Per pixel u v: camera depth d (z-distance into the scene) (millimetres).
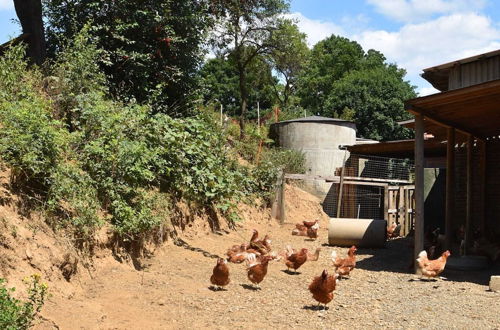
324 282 7586
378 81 43969
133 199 9875
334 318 7270
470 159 14594
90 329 5918
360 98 43812
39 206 7719
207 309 7398
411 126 15375
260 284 9273
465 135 15789
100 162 9500
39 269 6789
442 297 8648
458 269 11500
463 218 16594
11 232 6762
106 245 8703
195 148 12547
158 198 10547
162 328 6391
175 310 7176
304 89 55781
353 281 10078
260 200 16844
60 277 7113
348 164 20453
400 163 21047
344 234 14406
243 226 15023
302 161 22703
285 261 10578
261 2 24031
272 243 14117
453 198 13031
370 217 19875
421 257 10258
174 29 14969
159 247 10320
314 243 14883
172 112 14328
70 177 8336
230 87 55531
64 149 8781
